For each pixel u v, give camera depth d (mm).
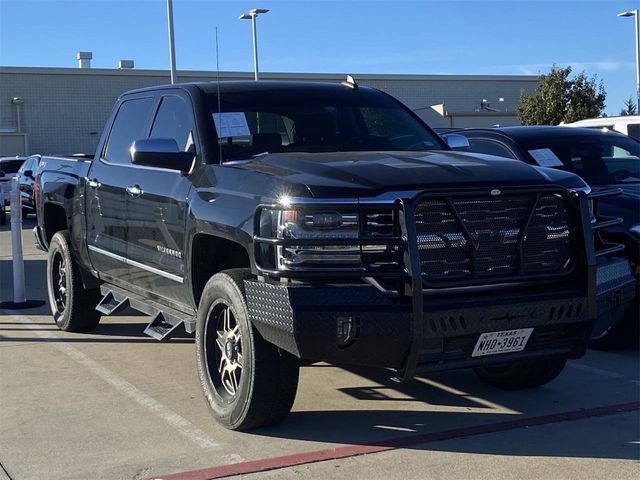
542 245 4766
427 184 4469
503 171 4789
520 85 49812
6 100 40000
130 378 6418
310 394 5945
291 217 4445
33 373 6578
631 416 5449
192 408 5625
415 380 6340
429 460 4641
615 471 4484
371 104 6488
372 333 4297
